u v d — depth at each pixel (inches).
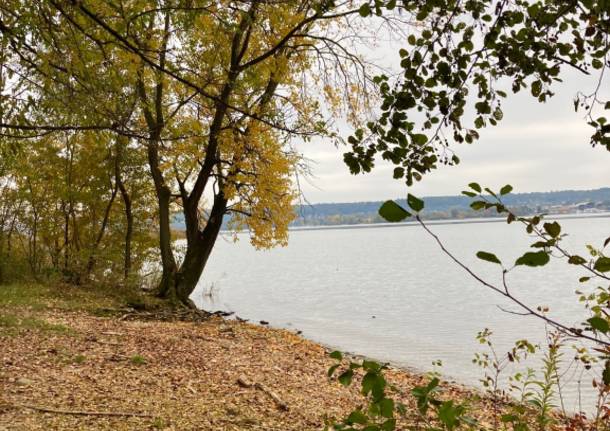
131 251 989.8
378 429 89.0
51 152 884.0
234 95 612.7
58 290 817.5
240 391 387.9
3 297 676.7
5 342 433.7
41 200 914.7
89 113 229.1
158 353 471.5
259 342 631.8
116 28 231.1
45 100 235.6
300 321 1101.7
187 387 375.9
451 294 1651.1
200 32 317.7
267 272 2743.6
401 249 4918.8
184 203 853.8
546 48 127.4
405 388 443.5
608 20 112.2
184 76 424.8
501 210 90.6
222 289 1820.9
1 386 319.3
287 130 204.7
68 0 183.0
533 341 853.2
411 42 132.8
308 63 664.4
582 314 1152.8
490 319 1140.5
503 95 134.4
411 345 842.2
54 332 499.2
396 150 129.4
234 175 757.9
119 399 327.0
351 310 1294.3
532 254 74.5
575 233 5625.0
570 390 515.2
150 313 743.1
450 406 96.7
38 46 228.2
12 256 904.9
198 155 714.2
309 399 390.9
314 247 6540.4
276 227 773.3
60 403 303.6
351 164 132.3
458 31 131.8
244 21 229.6
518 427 139.3
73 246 1031.6
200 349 521.0
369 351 784.3
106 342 486.6
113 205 1011.9
